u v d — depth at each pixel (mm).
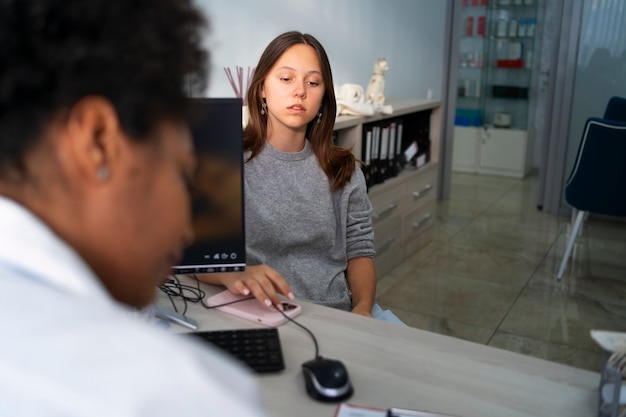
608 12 4344
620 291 3240
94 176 334
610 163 3125
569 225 4430
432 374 962
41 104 319
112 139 331
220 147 1069
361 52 3746
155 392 274
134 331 295
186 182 411
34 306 287
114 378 272
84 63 318
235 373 319
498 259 3695
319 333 1101
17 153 325
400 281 3324
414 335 1097
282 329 1114
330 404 871
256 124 1622
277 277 1247
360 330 1114
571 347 2629
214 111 1050
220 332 1049
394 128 3350
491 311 2977
